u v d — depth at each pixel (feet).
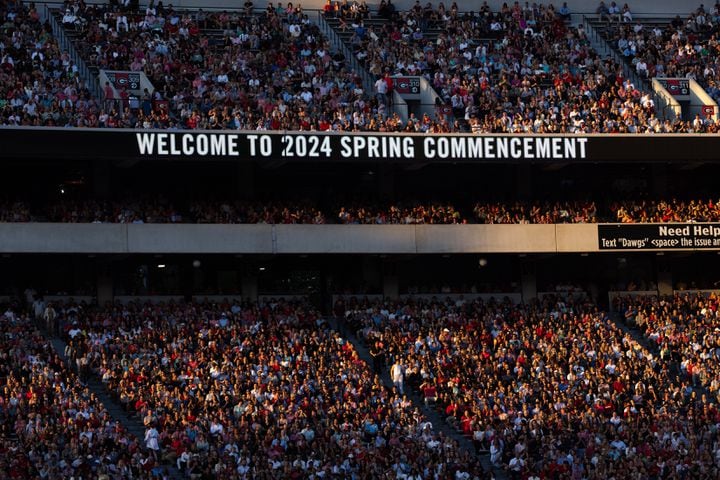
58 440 586.86
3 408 609.83
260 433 622.13
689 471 640.17
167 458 600.80
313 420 638.12
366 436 638.53
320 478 596.29
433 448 627.46
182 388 652.07
